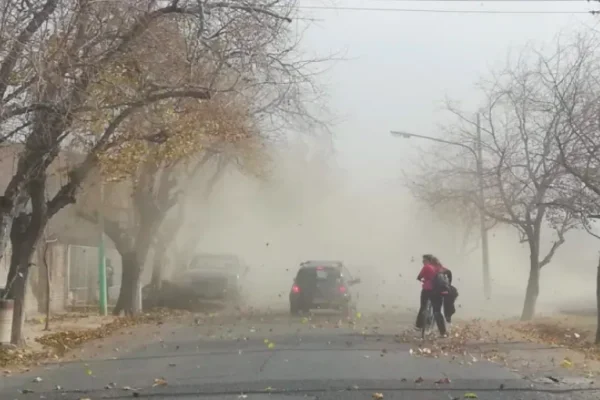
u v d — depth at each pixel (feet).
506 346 55.31
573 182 69.46
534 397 34.40
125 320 78.23
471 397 34.06
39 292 88.48
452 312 63.05
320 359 47.19
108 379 40.75
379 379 39.09
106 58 45.85
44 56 41.88
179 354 50.93
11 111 43.37
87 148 58.08
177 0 46.93
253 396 34.65
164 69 47.65
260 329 68.69
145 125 57.41
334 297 86.58
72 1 43.96
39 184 52.70
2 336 51.67
